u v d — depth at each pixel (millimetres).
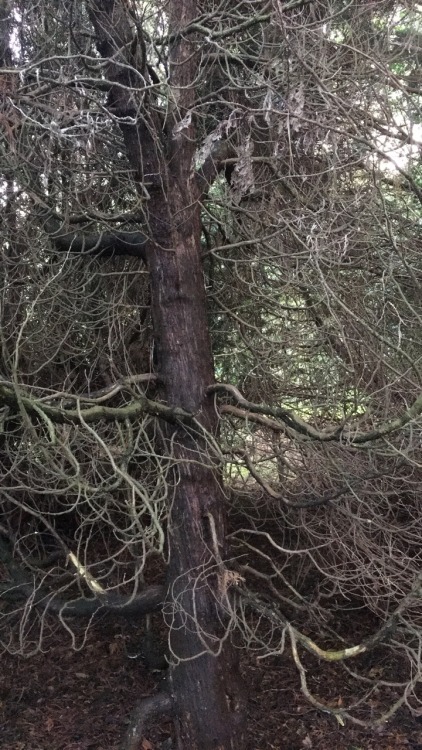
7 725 5074
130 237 4398
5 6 4395
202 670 4082
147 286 5344
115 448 4277
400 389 4422
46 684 5570
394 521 4984
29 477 4109
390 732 4898
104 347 5238
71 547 6074
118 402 5352
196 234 4234
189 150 4113
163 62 3883
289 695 5359
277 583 6301
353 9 4418
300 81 3715
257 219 4422
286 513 5363
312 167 4547
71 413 3275
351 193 4734
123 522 5762
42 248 4676
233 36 4297
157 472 4078
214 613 4102
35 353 4992
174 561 4172
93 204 4527
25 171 4301
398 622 3830
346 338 4055
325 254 4352
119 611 4281
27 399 3031
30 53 4715
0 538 5016
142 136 3963
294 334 4824
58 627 6090
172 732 4906
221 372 5574
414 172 4773
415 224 4797
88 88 4367
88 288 5207
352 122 3545
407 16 4582
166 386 4168
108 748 4750
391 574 4746
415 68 4852
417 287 4121
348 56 4480
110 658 5891
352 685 5469
